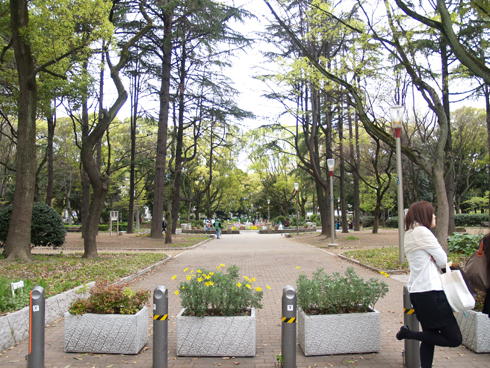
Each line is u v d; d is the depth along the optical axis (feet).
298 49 72.64
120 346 15.69
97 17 41.42
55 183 143.64
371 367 14.03
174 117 79.87
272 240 99.19
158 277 35.68
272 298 26.08
